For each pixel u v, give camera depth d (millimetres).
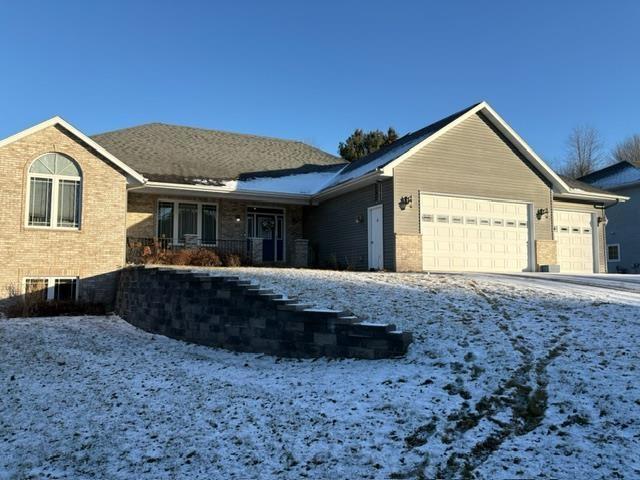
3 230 14359
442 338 7906
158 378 8242
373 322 8711
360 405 6070
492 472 4465
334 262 20094
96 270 15469
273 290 10273
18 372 8938
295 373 7871
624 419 5047
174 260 17516
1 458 5805
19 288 14477
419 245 17797
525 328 7992
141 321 13094
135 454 5617
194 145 24422
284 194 20797
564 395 5660
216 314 10547
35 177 14953
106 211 15727
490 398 5832
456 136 18906
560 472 4367
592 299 9664
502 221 19734
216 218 21312
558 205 22328
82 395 7648
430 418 5535
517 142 19891
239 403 6695
